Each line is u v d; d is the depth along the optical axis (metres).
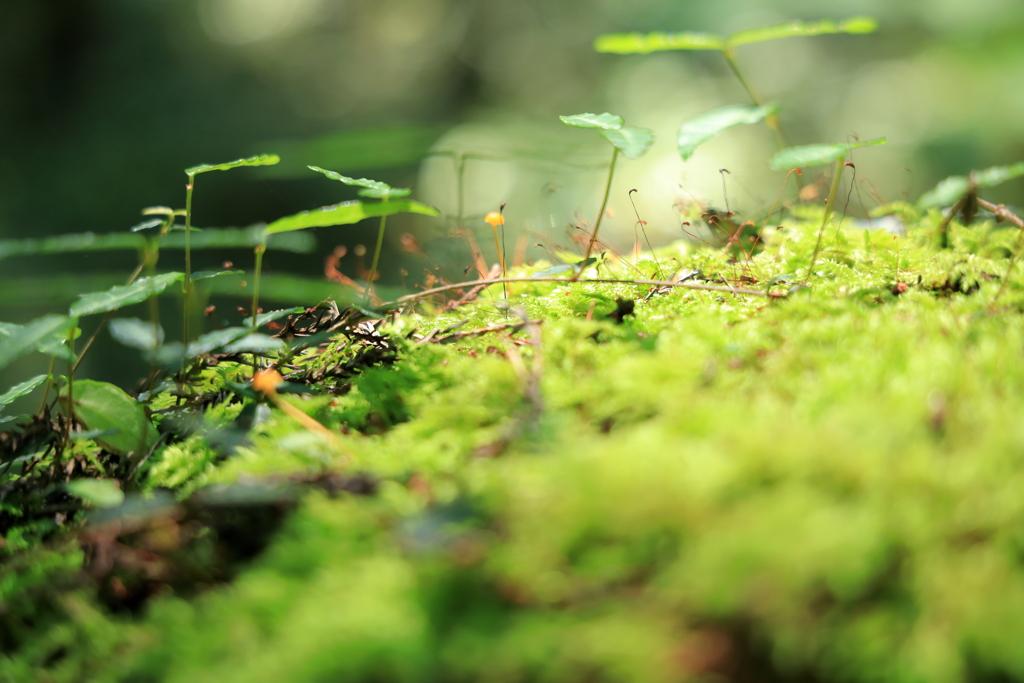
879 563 0.33
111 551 0.38
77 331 0.42
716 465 0.36
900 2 2.31
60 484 0.41
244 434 0.41
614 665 0.32
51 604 0.38
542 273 0.46
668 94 2.73
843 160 0.45
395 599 0.35
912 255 0.47
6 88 2.29
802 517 0.33
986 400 0.38
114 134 2.30
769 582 0.32
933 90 2.22
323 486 0.38
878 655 0.31
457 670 0.33
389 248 1.98
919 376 0.39
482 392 0.41
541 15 3.08
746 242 0.51
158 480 0.41
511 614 0.35
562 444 0.38
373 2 3.10
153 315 0.42
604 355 0.42
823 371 0.40
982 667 0.32
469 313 0.46
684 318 0.44
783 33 0.49
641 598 0.34
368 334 0.44
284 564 0.37
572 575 0.36
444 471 0.38
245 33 2.82
